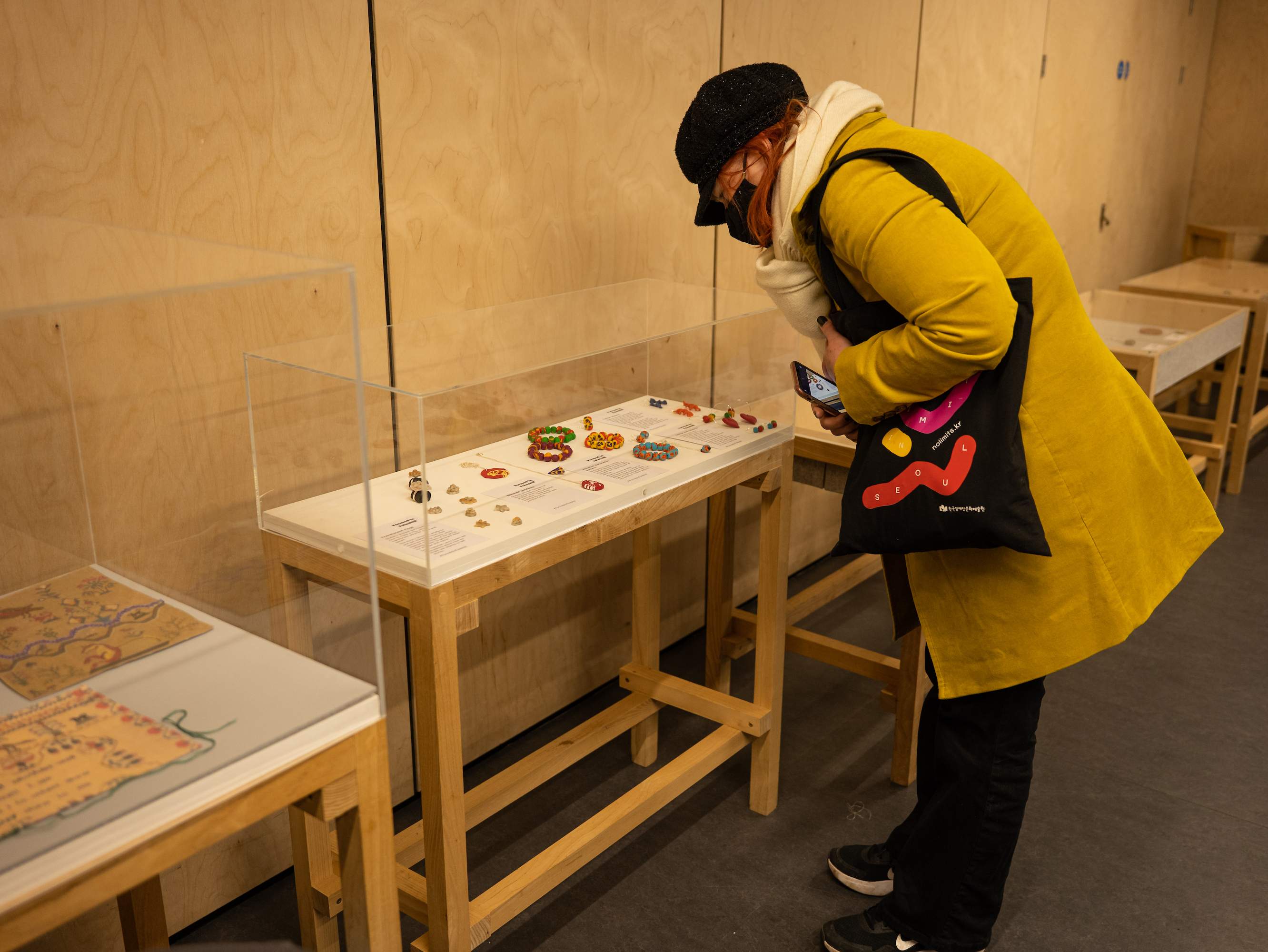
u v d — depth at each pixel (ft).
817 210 4.90
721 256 9.61
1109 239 18.31
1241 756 8.48
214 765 3.38
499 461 5.73
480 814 6.56
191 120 5.47
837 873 6.91
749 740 7.52
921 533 5.00
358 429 3.70
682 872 7.07
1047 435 5.03
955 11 12.08
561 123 7.57
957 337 4.48
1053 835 7.47
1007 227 4.91
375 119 6.34
